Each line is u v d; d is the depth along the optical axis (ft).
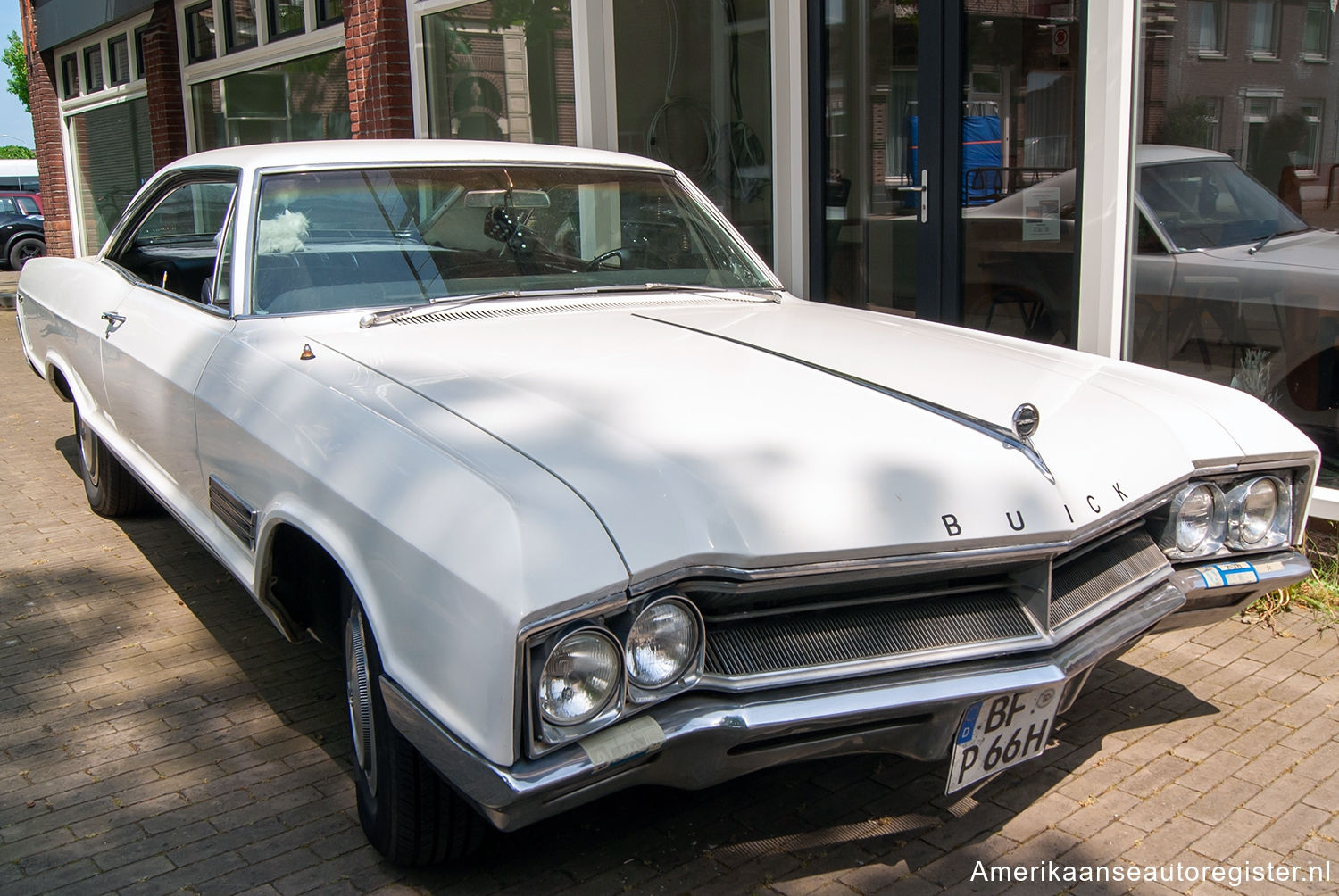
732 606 7.32
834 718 7.14
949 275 19.57
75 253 53.36
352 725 8.88
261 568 9.37
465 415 8.13
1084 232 16.39
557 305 11.37
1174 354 16.16
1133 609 8.67
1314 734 10.64
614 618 6.79
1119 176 15.89
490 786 6.56
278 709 11.38
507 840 9.09
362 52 30.66
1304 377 14.82
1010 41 18.13
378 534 7.57
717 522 7.14
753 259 13.56
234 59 38.29
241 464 9.76
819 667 7.33
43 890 8.48
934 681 7.49
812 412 8.40
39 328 17.47
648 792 9.82
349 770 10.23
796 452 7.79
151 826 9.34
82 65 49.21
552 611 6.49
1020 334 18.78
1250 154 14.92
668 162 25.61
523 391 8.61
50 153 52.90
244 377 10.02
